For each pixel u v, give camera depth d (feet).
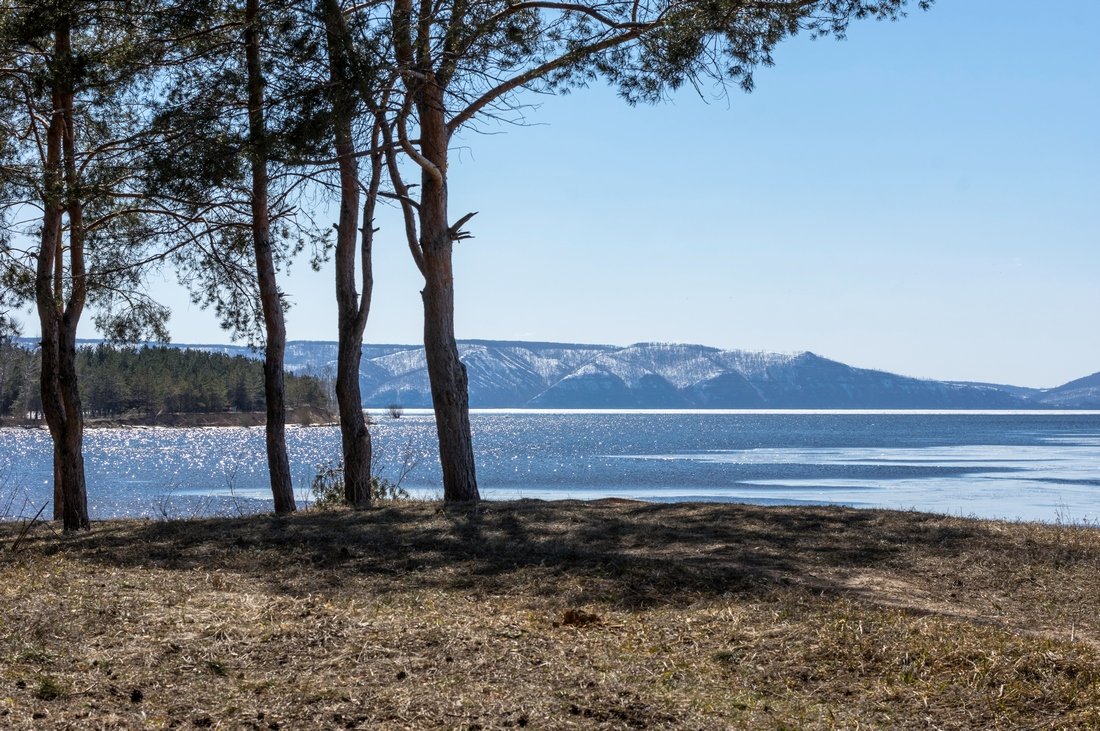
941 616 28.45
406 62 54.49
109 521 60.18
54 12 52.80
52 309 55.36
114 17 55.36
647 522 46.39
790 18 53.42
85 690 18.93
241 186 61.11
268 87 54.44
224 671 20.47
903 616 27.25
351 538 43.27
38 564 36.09
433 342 59.00
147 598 27.22
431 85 57.67
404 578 35.29
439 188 58.85
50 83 52.31
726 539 42.29
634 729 18.16
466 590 33.24
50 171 53.67
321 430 426.51
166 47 56.29
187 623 23.91
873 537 42.65
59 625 23.20
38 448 276.62
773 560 38.14
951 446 284.82
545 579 34.09
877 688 21.08
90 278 64.75
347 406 61.52
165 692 19.17
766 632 24.98
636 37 55.57
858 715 19.70
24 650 21.07
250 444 300.61
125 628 23.24
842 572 36.45
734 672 22.27
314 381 469.98
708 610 28.50
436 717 18.12
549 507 51.98
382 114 56.39
